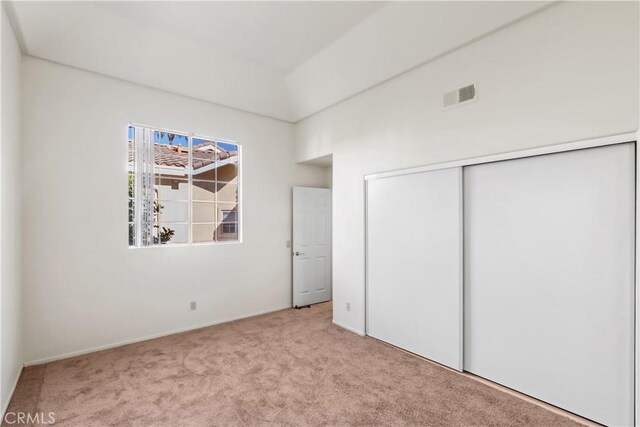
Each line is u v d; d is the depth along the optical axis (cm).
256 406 218
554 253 215
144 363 284
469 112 261
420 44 280
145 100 344
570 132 205
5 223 217
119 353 306
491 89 246
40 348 283
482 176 256
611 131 189
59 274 293
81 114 305
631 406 184
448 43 266
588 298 200
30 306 278
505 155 237
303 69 377
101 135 316
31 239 279
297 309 463
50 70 290
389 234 329
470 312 264
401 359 292
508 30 236
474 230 261
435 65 287
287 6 265
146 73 329
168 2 260
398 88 321
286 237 471
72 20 264
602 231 195
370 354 303
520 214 233
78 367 275
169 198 738
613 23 189
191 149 390
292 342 334
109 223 320
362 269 356
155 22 286
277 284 459
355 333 362
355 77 346
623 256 187
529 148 224
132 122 336
